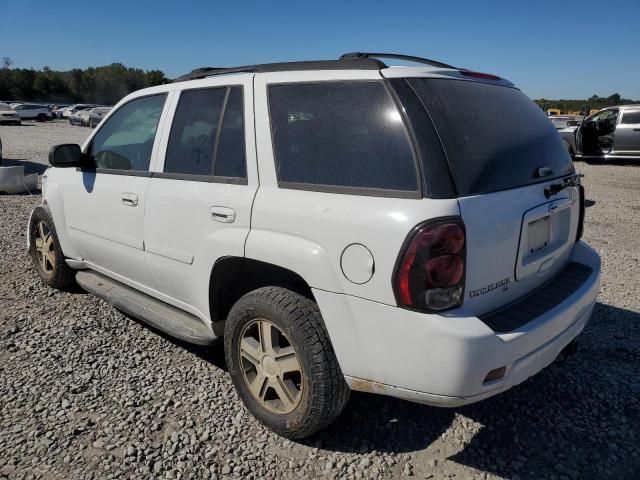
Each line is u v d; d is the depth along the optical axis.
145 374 3.52
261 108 2.92
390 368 2.37
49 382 3.39
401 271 2.24
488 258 2.40
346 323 2.45
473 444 2.85
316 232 2.52
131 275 3.89
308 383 2.60
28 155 16.66
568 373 3.56
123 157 3.89
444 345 2.20
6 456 2.71
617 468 2.69
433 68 2.70
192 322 3.45
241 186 2.93
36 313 4.44
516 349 2.34
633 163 16.72
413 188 2.30
